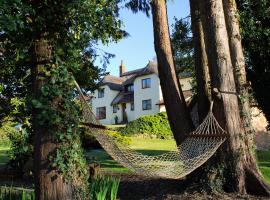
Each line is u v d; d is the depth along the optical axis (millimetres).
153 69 48344
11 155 14328
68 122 6367
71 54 6738
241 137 10047
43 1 6516
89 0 6734
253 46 15930
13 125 12945
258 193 9781
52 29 6598
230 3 11344
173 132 11188
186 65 18094
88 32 7129
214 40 10250
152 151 22797
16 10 5898
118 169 14953
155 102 47688
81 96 6711
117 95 54219
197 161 8914
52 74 6391
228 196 9641
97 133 7770
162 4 11359
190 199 9602
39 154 6273
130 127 36031
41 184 6203
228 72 10172
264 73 16922
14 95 10859
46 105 6234
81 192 6434
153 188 11109
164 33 11281
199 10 10875
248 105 10594
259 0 14711
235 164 9898
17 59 6605
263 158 18188
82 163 6523
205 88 10992
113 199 7727
